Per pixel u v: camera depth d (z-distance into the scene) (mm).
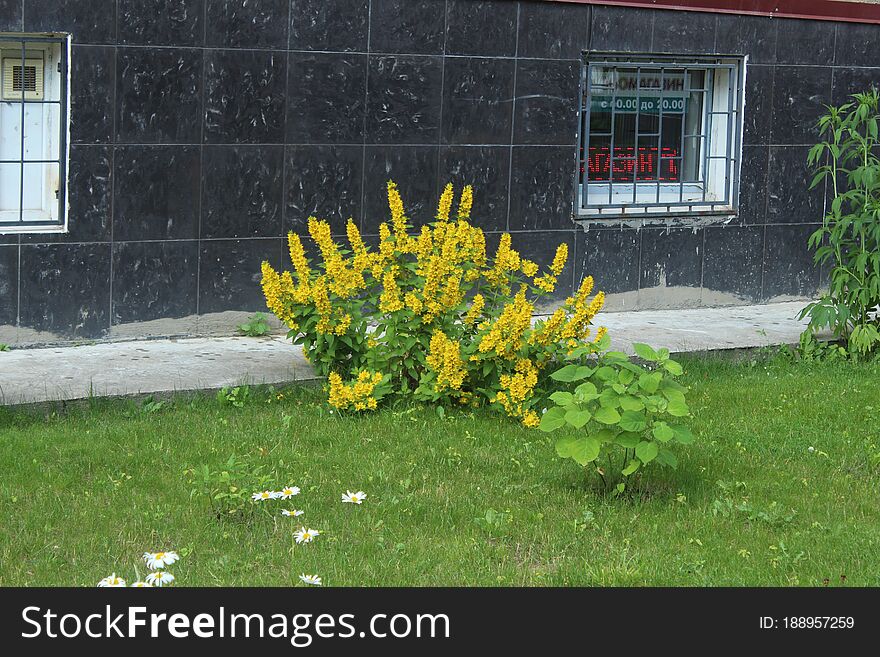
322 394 7910
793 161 11664
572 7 10484
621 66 10906
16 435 6836
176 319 9359
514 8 10258
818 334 10133
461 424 7320
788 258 11750
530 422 7188
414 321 7562
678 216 11188
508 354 7434
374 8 9734
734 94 11367
